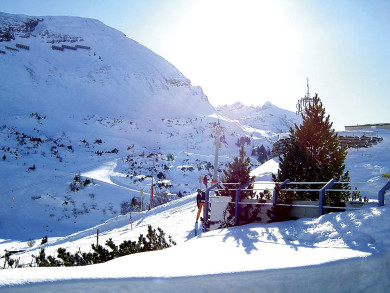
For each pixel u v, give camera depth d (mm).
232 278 5750
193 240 10359
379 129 49031
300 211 10586
